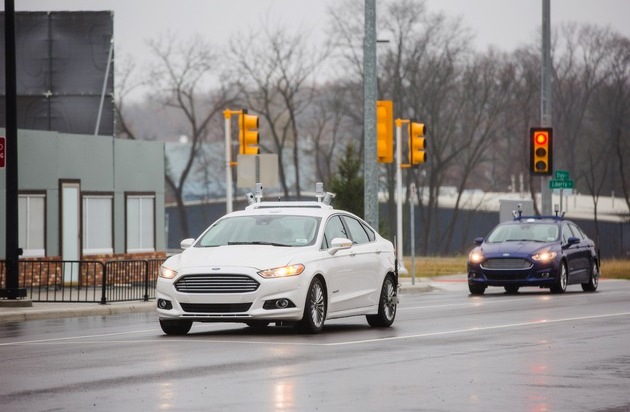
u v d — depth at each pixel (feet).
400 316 199.11
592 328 169.27
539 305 226.79
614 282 352.49
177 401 98.58
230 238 166.91
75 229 316.60
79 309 221.46
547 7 337.52
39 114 377.91
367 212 293.02
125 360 128.77
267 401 98.53
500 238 287.28
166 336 160.66
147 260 246.06
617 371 118.62
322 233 165.89
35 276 301.63
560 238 282.56
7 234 226.38
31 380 112.37
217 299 155.12
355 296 169.27
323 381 111.04
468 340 151.43
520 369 120.26
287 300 156.15
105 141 328.08
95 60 375.86
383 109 307.58
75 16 376.68
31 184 303.48
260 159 273.75
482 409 94.73
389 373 116.98
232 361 127.24
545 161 323.98
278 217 168.66
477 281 277.44
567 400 99.55
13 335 168.76
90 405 96.73
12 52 225.35
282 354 134.21
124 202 333.83
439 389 105.81
